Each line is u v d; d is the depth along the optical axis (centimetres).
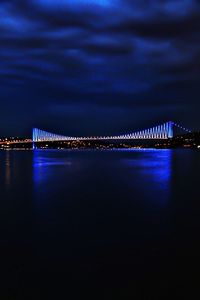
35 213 1791
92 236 1325
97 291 869
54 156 10562
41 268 1006
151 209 1892
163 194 2480
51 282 916
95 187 2906
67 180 3522
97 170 4853
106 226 1491
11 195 2455
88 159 8400
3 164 6406
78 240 1271
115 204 2061
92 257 1091
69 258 1084
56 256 1102
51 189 2800
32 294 857
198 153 13138
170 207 1955
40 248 1180
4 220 1617
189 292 862
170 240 1270
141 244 1220
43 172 4534
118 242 1245
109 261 1055
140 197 2334
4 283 915
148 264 1034
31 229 1441
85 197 2345
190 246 1195
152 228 1451
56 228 1457
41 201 2186
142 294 856
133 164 6253
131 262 1048
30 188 2859
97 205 2025
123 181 3394
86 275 959
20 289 883
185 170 4778
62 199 2261
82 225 1508
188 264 1030
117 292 863
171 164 6178
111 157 9550
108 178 3712
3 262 1055
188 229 1431
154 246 1198
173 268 1001
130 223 1546
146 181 3384
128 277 945
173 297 840
